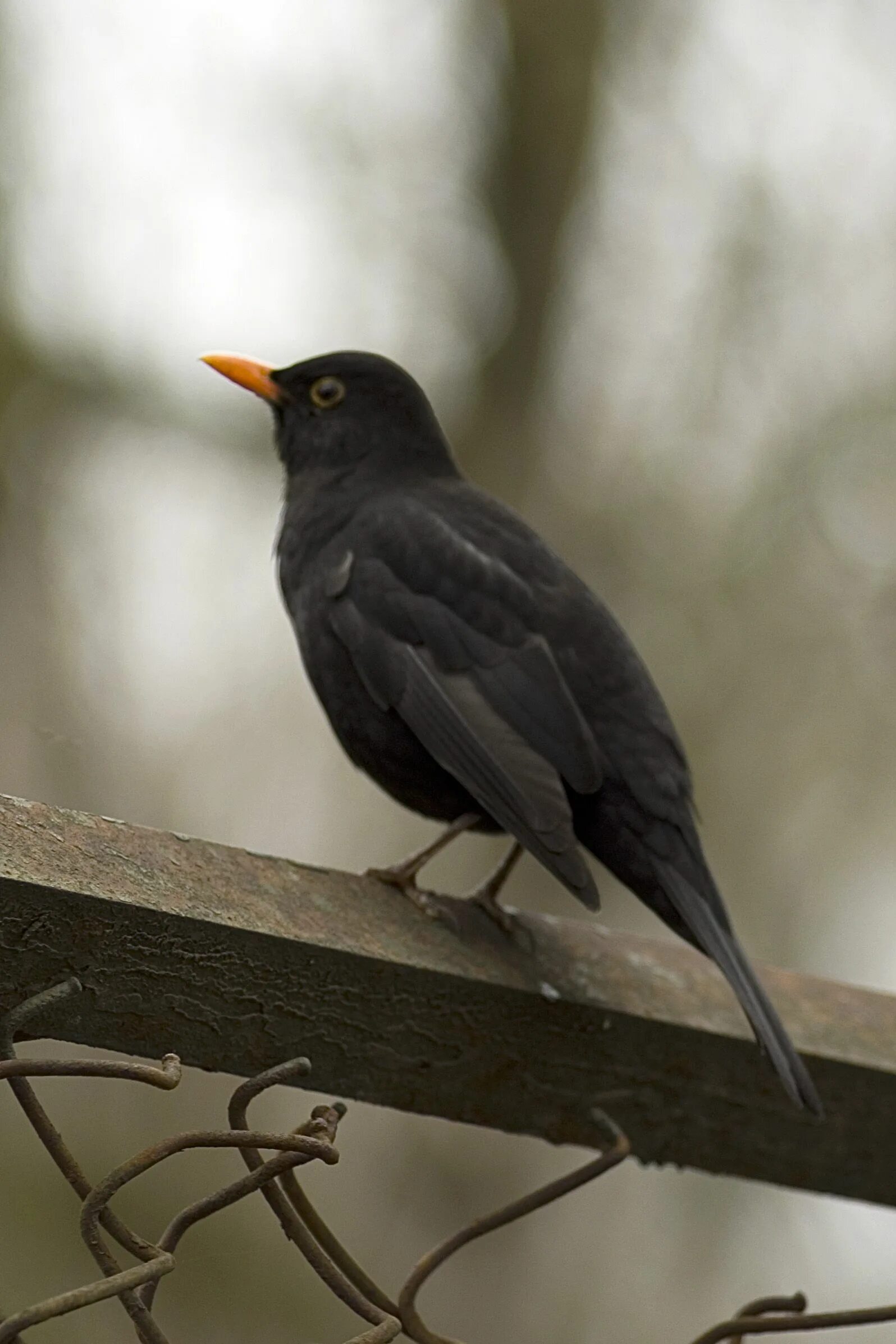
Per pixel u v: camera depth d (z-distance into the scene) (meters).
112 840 4.25
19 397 14.07
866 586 14.04
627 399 14.62
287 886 4.57
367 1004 4.64
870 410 14.33
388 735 7.27
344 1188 12.73
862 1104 5.44
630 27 15.29
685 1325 12.65
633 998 5.15
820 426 14.34
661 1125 5.42
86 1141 12.34
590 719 6.75
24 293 14.27
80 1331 11.01
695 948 6.20
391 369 8.50
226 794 13.38
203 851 4.44
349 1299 4.06
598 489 14.41
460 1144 12.73
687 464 14.35
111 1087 12.63
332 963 4.48
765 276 14.61
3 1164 11.98
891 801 13.80
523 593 7.14
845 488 14.23
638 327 14.77
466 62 15.12
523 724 6.74
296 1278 12.35
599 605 7.24
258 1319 12.02
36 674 13.08
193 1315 11.88
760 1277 12.81
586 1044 5.07
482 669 6.96
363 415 8.38
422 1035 4.83
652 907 6.49
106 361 14.29
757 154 14.82
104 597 13.69
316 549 7.84
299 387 8.48
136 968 4.20
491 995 4.83
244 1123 3.99
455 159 15.06
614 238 15.00
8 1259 11.44
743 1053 5.23
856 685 13.93
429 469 8.38
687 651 13.92
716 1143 5.51
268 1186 4.06
